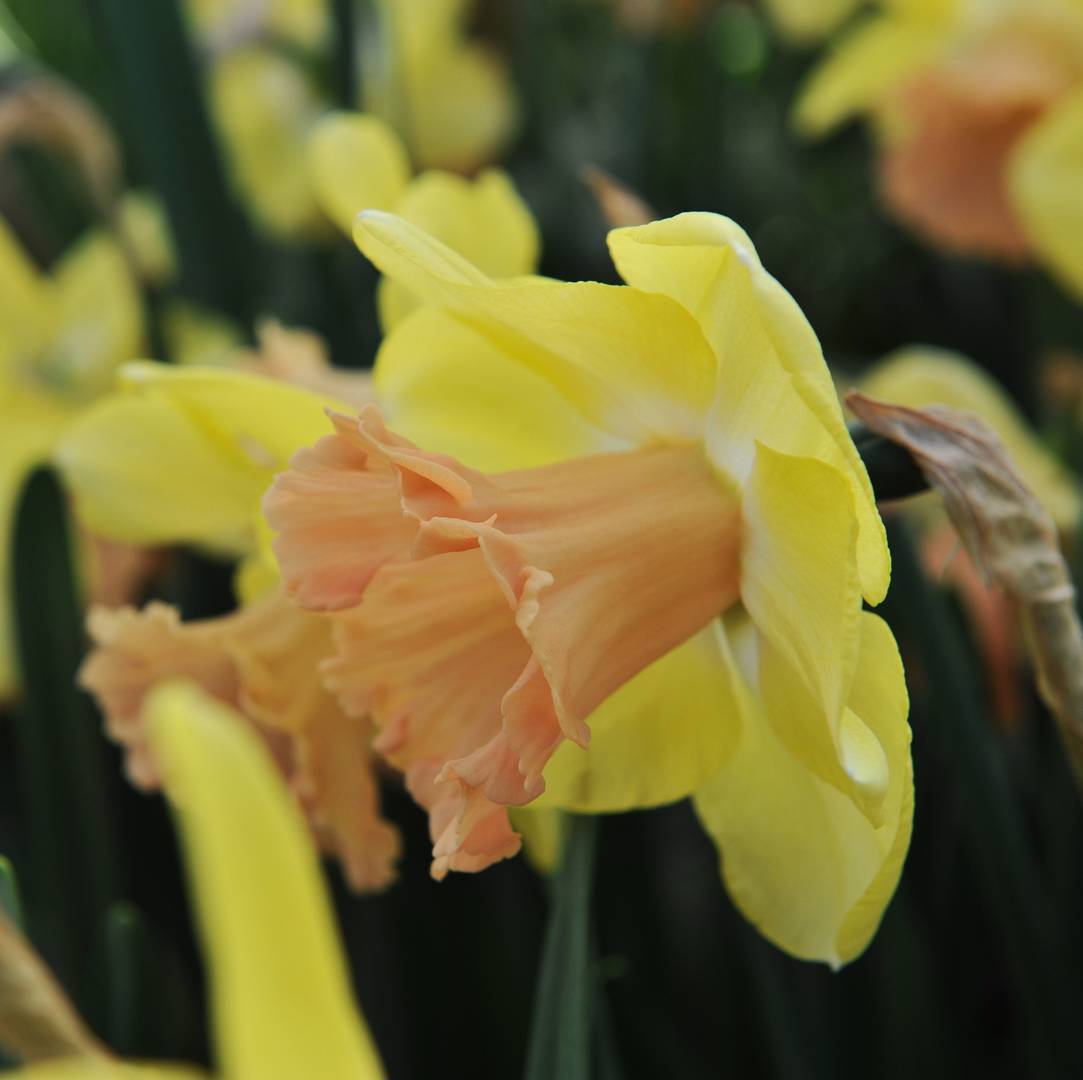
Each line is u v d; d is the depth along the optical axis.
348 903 0.45
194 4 0.70
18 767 0.54
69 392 0.54
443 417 0.35
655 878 0.48
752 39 0.82
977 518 0.33
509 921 0.44
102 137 0.50
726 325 0.32
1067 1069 0.39
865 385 0.48
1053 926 0.40
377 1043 0.45
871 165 0.74
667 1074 0.42
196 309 0.54
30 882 0.46
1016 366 0.65
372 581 0.33
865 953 0.43
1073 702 0.33
